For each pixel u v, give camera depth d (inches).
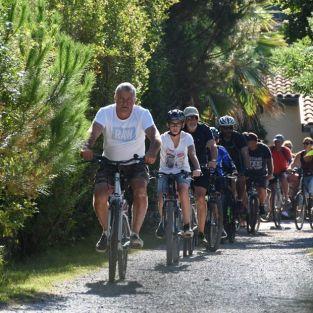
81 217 1256.2
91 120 1280.8
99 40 1230.9
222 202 1400.1
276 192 1891.0
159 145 874.8
